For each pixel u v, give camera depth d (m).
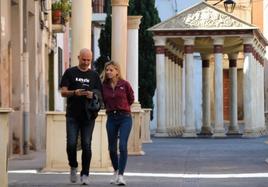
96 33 85.75
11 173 26.98
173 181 24.64
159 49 70.19
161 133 70.38
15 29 36.69
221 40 69.94
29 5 41.22
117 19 37.28
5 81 33.06
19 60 36.75
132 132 39.53
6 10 33.31
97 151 27.59
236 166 31.80
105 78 24.17
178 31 70.00
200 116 89.81
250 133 70.38
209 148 48.31
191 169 29.98
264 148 48.34
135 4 75.81
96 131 27.59
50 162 27.56
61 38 58.25
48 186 22.58
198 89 89.88
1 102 32.19
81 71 23.09
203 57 76.38
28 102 38.00
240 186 22.98
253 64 71.38
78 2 28.14
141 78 75.06
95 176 26.05
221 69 70.06
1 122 19.11
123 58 37.38
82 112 22.94
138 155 39.50
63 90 22.89
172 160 35.69
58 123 27.52
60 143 27.52
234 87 75.31
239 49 75.06
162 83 70.12
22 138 37.38
